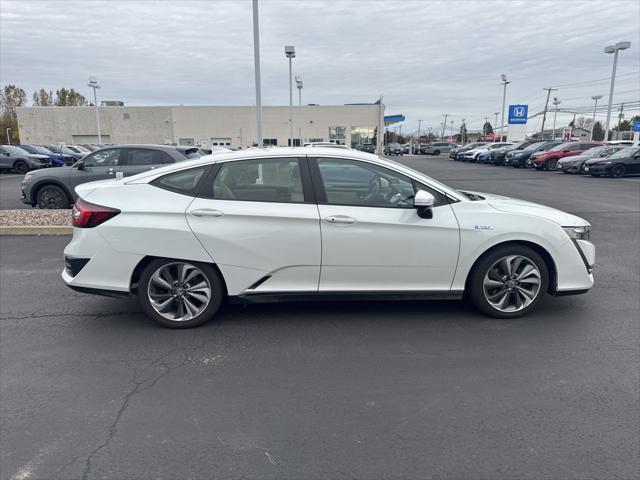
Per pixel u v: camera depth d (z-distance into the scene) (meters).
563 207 12.58
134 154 10.72
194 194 4.20
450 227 4.27
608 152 24.88
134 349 3.98
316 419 2.98
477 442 2.74
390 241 4.23
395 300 4.67
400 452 2.66
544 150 31.31
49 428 2.89
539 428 2.87
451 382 3.42
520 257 4.43
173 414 3.04
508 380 3.45
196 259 4.17
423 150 67.69
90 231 4.13
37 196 10.88
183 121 56.09
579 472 2.50
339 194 4.27
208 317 4.38
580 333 4.27
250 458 2.62
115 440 2.78
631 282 5.83
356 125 57.12
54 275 6.18
